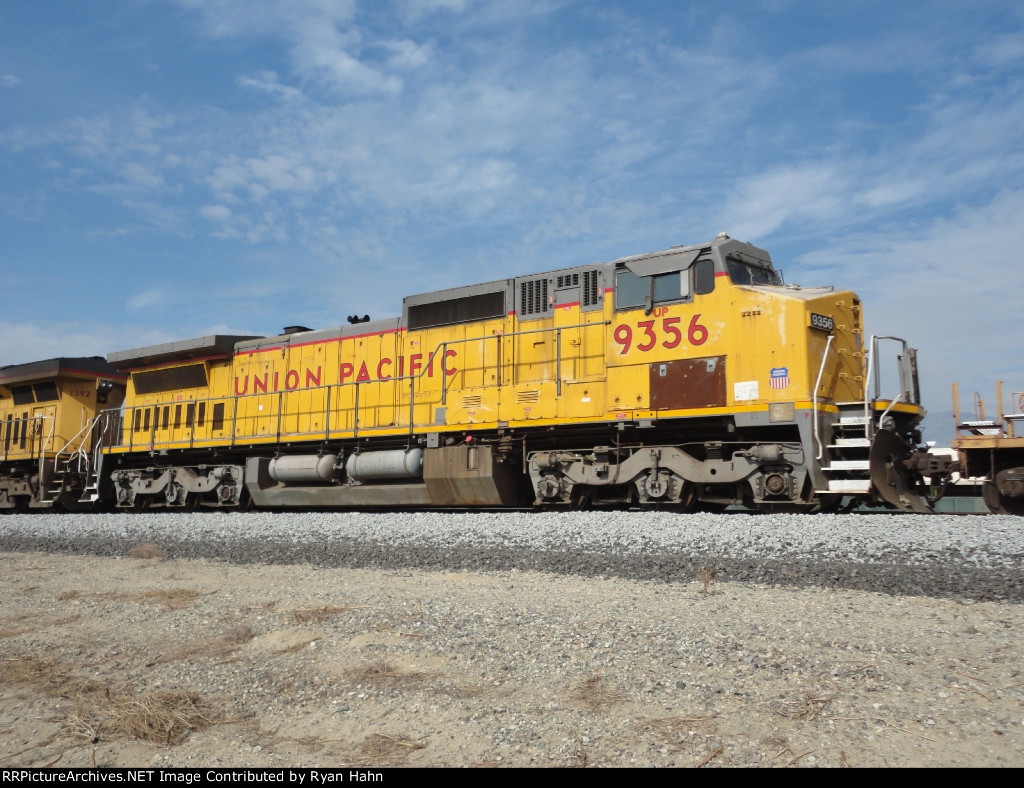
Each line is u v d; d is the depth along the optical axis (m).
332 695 3.69
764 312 9.66
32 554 9.95
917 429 10.23
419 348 13.31
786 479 9.23
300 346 15.18
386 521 9.59
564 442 11.57
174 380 17.39
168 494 16.12
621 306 10.95
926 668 3.58
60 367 18.91
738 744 2.86
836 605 4.92
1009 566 5.52
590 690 3.51
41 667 4.39
